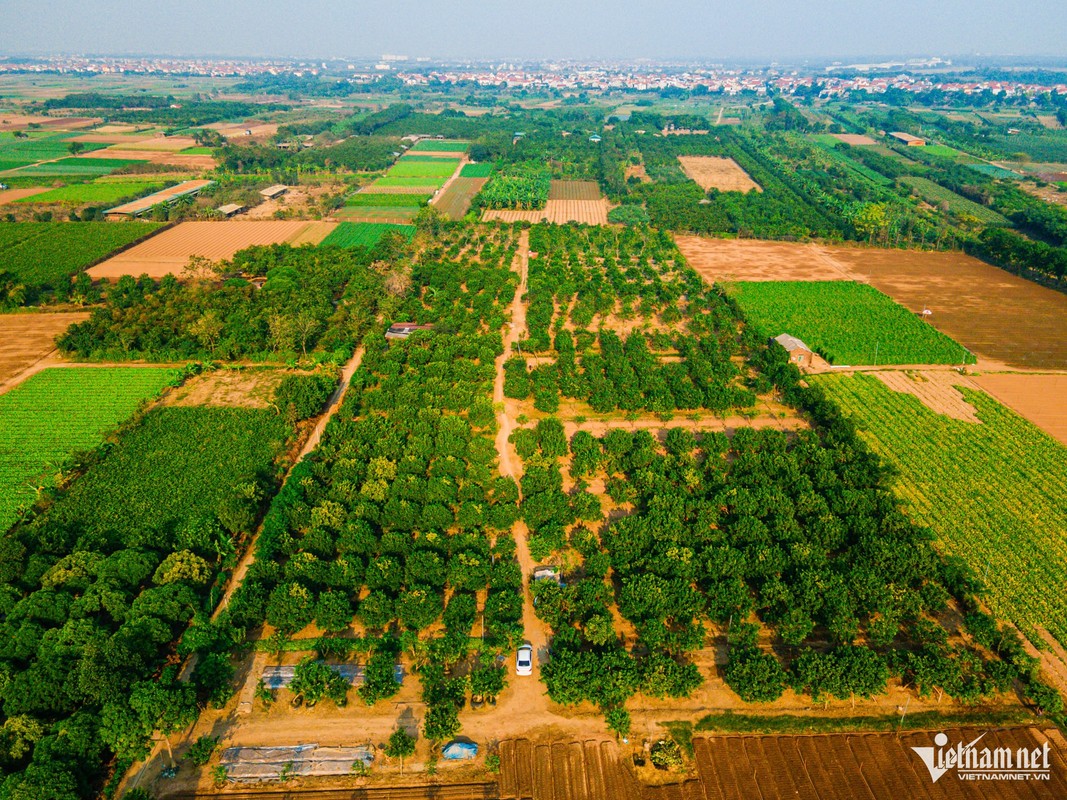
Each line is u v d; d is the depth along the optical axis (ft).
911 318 600.39
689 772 234.17
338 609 275.59
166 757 235.81
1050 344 554.05
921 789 228.43
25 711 236.63
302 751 238.07
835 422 416.67
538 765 235.81
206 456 396.98
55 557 306.14
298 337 526.57
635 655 276.21
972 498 367.45
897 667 260.42
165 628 266.98
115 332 534.37
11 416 436.76
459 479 372.58
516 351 540.52
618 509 362.74
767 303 635.66
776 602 287.69
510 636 272.51
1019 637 282.77
